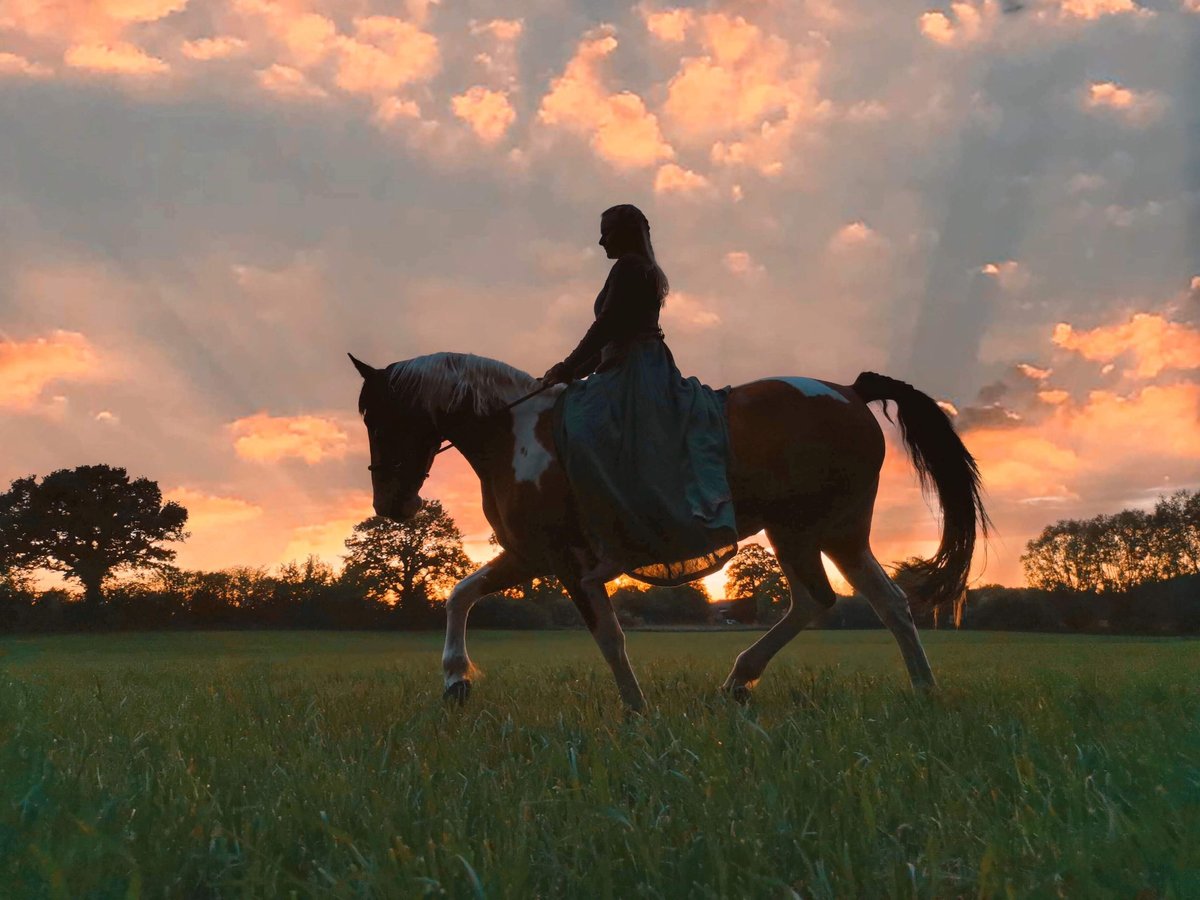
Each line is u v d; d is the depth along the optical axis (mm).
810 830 2217
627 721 4293
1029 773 2576
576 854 1979
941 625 51781
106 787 2693
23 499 69375
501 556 6043
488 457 5391
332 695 6316
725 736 3350
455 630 6055
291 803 2447
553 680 7426
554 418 5043
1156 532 60219
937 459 5598
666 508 4637
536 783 2760
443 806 2463
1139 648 18953
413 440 5559
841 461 5109
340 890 1792
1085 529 61062
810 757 2885
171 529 71500
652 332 5008
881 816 2277
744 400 5051
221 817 2400
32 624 48656
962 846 2076
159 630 52625
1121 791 2430
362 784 2680
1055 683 5844
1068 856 1873
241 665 13570
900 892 1774
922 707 4340
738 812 2318
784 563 5543
